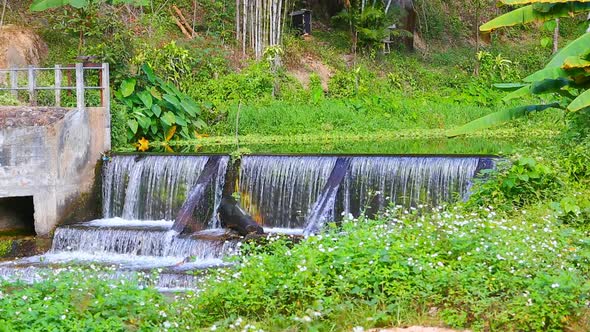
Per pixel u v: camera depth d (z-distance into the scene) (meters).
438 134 21.09
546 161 11.06
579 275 7.76
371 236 8.66
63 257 13.23
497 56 28.47
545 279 7.43
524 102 23.62
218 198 14.34
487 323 7.29
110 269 10.45
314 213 12.98
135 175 15.20
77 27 20.44
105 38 20.52
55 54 21.91
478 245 8.34
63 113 14.76
